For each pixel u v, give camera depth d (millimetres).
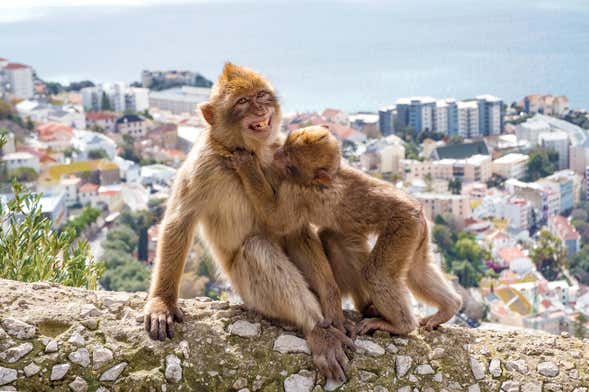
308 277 2822
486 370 2746
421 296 2883
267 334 2748
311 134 2793
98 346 2646
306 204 2811
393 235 2746
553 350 2807
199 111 2863
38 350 2613
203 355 2680
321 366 2666
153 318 2701
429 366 2727
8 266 3229
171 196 2812
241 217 2816
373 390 2662
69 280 3322
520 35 78438
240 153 2777
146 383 2602
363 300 2918
